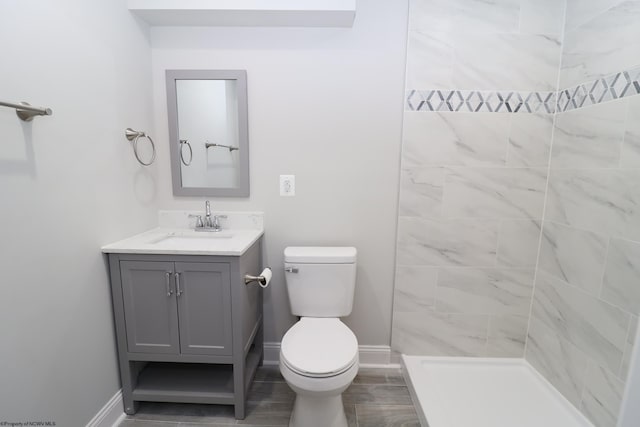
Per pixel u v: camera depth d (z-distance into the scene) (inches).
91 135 49.8
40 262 41.2
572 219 58.1
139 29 61.4
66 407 45.7
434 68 62.7
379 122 66.5
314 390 45.2
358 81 65.4
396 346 72.6
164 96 66.9
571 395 57.8
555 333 62.2
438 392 62.4
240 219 70.2
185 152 68.6
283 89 66.1
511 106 63.4
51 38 42.0
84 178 48.5
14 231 37.7
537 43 61.4
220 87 66.3
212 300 54.4
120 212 57.4
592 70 53.6
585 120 55.2
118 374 56.7
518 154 64.7
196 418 57.3
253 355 69.9
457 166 65.5
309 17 60.5
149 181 66.3
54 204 43.2
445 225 67.5
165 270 53.6
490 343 71.6
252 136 67.7
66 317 45.5
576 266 56.9
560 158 61.4
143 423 56.0
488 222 67.0
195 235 66.6
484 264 68.5
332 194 69.1
